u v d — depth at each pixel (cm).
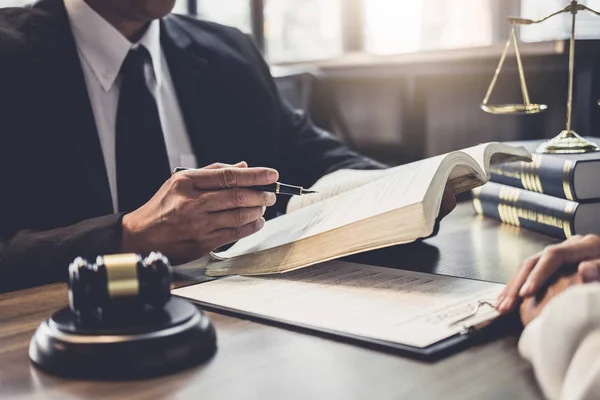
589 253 68
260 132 166
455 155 89
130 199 138
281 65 329
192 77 160
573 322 49
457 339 63
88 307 61
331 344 65
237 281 90
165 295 62
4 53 136
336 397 52
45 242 99
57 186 136
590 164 109
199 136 158
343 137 278
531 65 193
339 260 102
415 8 320
